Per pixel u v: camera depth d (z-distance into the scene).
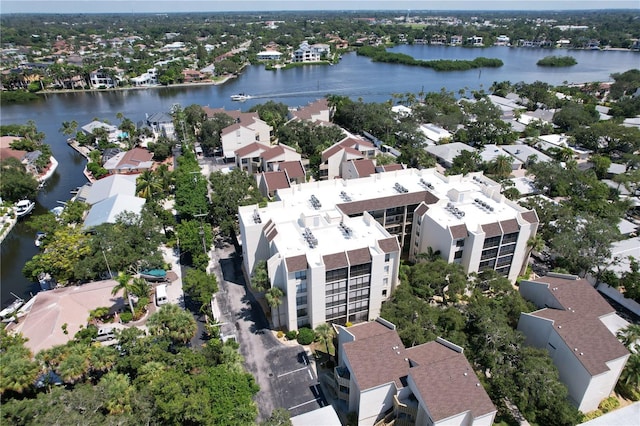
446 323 64.56
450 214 83.06
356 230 76.94
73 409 48.66
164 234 99.12
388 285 75.44
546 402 54.44
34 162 138.88
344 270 68.12
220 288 83.25
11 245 103.56
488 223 77.81
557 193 116.81
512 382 55.75
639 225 103.88
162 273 85.06
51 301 72.12
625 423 56.09
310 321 71.56
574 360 56.91
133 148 154.62
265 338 70.75
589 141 153.25
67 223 98.62
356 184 97.38
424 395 48.97
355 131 186.38
